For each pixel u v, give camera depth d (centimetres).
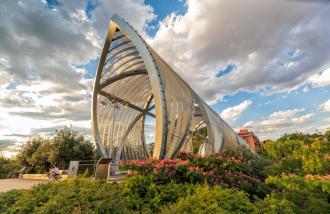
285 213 332
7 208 419
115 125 1612
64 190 434
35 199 412
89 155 2028
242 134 4525
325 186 407
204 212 291
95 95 1286
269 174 631
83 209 341
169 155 729
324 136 859
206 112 1028
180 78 1148
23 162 2084
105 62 1146
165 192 438
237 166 555
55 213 340
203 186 438
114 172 966
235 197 358
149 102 1689
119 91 1441
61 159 1844
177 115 815
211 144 934
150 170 510
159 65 831
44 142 2028
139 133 1877
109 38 994
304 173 736
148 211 368
